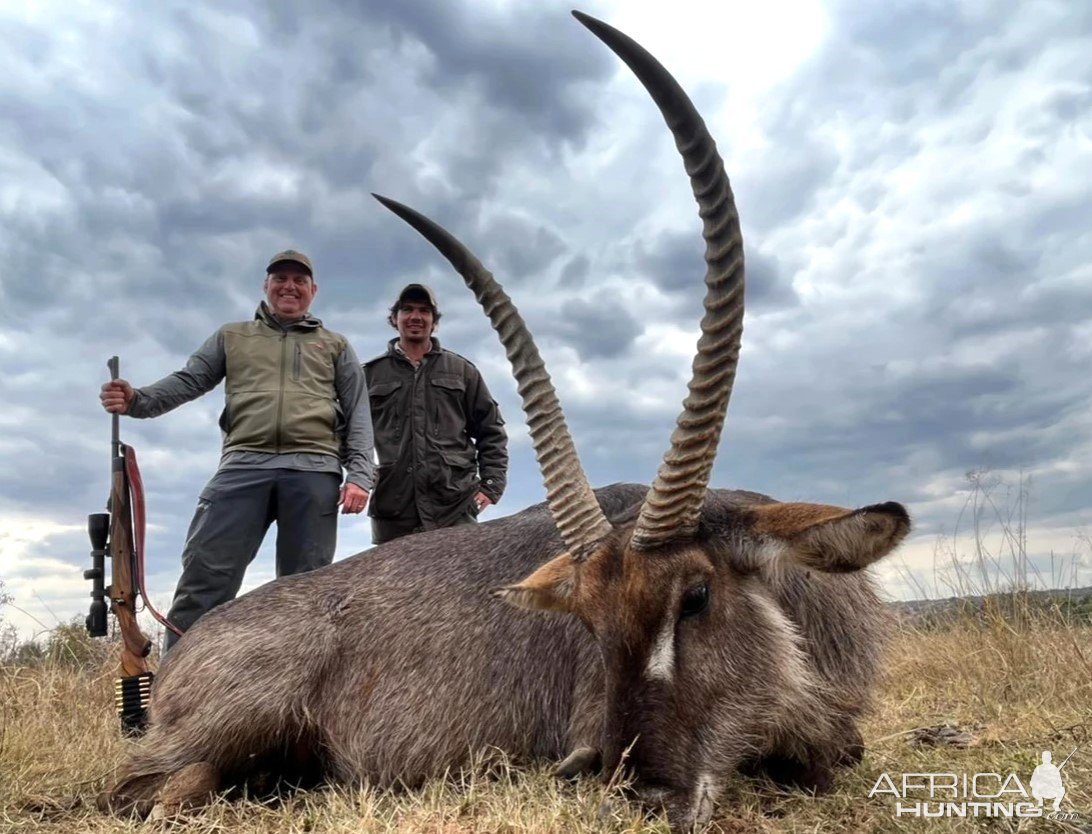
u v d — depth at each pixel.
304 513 2.74
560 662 1.82
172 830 1.57
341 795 1.75
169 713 1.91
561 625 1.84
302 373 2.77
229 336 2.80
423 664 1.90
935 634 3.04
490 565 1.99
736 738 1.46
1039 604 3.06
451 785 1.77
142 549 2.42
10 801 1.76
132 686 2.28
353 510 2.74
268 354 2.77
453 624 1.92
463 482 3.27
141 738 2.09
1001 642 2.69
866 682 1.82
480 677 1.86
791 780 1.67
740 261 1.44
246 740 1.88
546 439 1.63
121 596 2.35
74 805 1.81
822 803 1.56
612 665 1.43
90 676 3.21
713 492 1.78
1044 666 2.45
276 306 2.83
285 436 2.72
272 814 1.68
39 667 3.05
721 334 1.43
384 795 1.69
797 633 1.65
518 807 1.47
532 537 2.00
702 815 1.38
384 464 3.21
